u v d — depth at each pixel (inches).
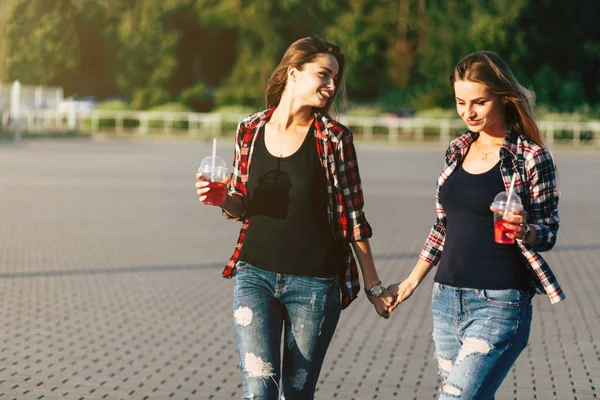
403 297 257.6
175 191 1200.8
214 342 441.1
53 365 396.8
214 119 2878.9
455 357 242.4
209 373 388.5
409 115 2974.9
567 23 3319.4
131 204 1047.6
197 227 863.7
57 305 519.2
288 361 251.3
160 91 3245.6
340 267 251.4
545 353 425.1
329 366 401.1
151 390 363.3
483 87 234.5
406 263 673.0
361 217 248.5
